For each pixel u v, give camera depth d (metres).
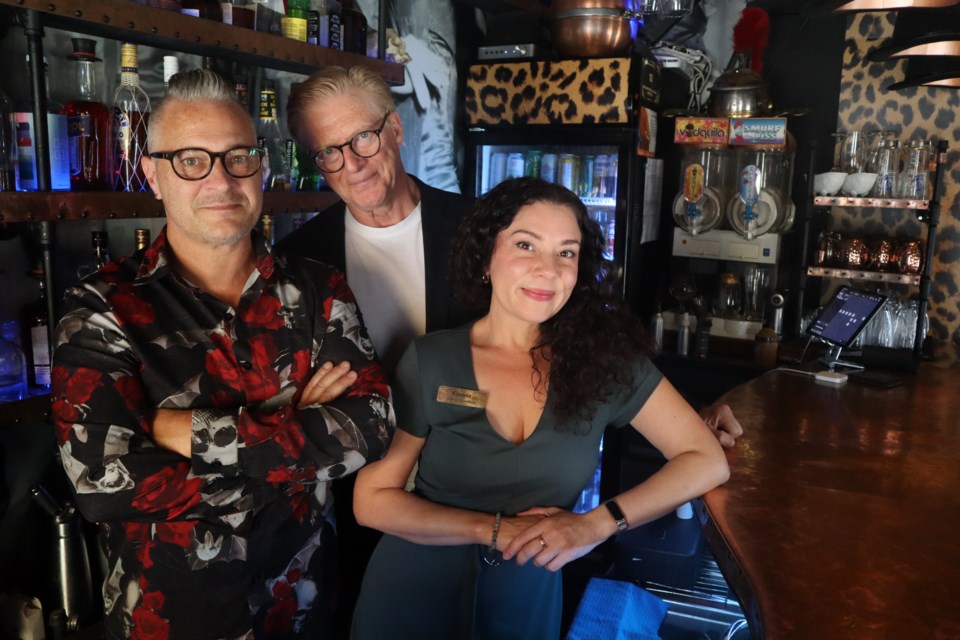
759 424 2.20
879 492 1.70
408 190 2.10
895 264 3.23
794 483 1.75
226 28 1.91
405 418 1.66
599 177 3.46
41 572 2.00
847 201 3.19
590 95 3.25
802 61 3.58
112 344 1.38
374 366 1.61
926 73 3.22
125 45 1.87
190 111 1.41
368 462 1.49
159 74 2.22
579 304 1.65
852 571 1.34
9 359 1.74
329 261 2.11
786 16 3.57
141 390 1.39
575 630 2.27
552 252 1.56
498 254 1.61
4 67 1.86
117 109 1.87
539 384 1.63
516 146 3.71
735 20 3.63
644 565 2.75
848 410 2.36
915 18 3.32
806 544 1.44
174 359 1.43
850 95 3.51
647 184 3.50
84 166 1.83
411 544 1.64
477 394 1.62
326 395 1.54
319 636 1.66
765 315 3.60
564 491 1.63
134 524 1.42
